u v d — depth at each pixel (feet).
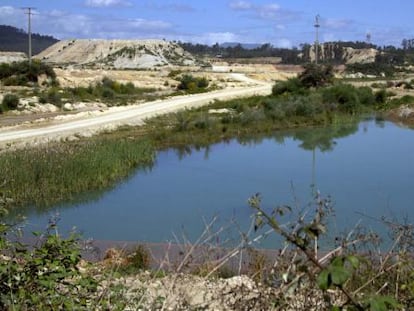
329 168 83.35
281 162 90.58
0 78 209.97
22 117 134.72
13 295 12.16
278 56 598.75
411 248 12.49
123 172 78.13
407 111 154.20
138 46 483.51
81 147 79.36
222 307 11.35
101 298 12.33
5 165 64.13
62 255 13.15
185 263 11.76
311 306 10.19
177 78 270.46
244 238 12.76
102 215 58.39
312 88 203.10
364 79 322.55
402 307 9.02
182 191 69.36
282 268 9.81
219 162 91.71
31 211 59.11
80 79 231.09
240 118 131.64
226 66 443.73
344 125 140.77
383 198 61.26
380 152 98.78
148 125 126.21
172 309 11.56
